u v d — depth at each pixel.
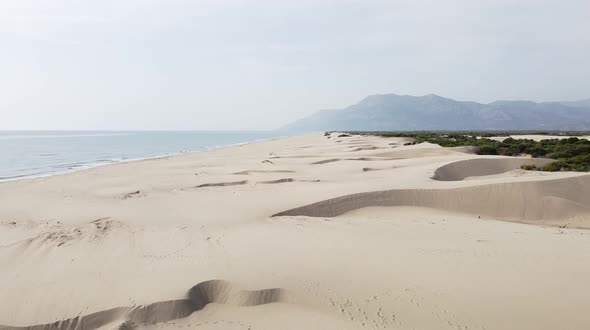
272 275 6.54
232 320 5.53
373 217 11.69
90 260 7.54
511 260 7.08
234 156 34.50
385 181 16.19
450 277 6.33
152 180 18.92
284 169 22.05
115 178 19.80
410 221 10.79
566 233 9.42
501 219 12.59
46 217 11.38
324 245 8.14
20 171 25.48
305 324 5.29
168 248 8.16
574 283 5.99
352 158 28.14
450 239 8.61
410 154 30.33
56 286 6.40
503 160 22.42
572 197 13.35
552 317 5.07
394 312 5.41
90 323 5.51
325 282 6.27
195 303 5.93
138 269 7.00
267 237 8.84
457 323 5.09
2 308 5.81
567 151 26.30
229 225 10.12
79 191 15.92
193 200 13.73
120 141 83.00
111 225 10.23
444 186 14.05
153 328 5.34
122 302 5.75
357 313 5.45
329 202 12.59
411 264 6.92
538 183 13.69
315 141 65.69
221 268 6.89
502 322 5.05
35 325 5.45
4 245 8.66
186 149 55.59
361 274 6.53
